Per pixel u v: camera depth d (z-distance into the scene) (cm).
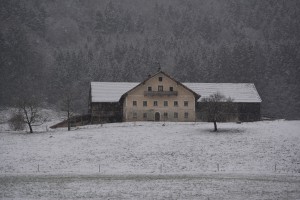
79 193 5169
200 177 6241
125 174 6550
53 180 6050
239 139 8700
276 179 6025
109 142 8812
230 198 4869
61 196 5016
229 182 5816
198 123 11150
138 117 12200
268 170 6775
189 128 10094
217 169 6894
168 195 5038
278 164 7106
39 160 7650
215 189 5353
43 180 6053
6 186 5616
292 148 7944
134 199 4847
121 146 8475
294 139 8512
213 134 9244
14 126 11481
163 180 6000
